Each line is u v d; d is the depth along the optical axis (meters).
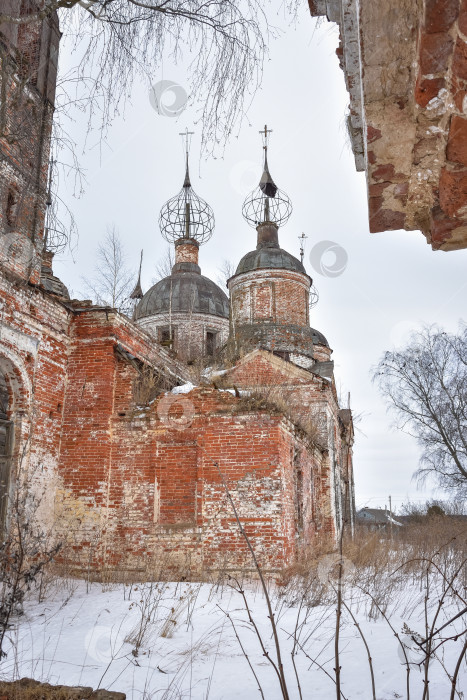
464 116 2.48
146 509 11.91
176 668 5.71
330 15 3.46
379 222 3.65
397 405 26.61
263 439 11.61
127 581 10.44
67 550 11.58
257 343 21.77
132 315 28.48
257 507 11.27
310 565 10.85
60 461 12.24
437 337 26.38
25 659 5.61
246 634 7.20
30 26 5.10
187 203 26.81
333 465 18.33
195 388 12.33
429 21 2.09
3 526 10.43
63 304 12.64
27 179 4.95
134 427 12.40
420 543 14.57
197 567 11.27
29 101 4.69
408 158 2.94
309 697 4.93
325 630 7.43
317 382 18.22
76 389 12.61
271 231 25.02
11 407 11.30
